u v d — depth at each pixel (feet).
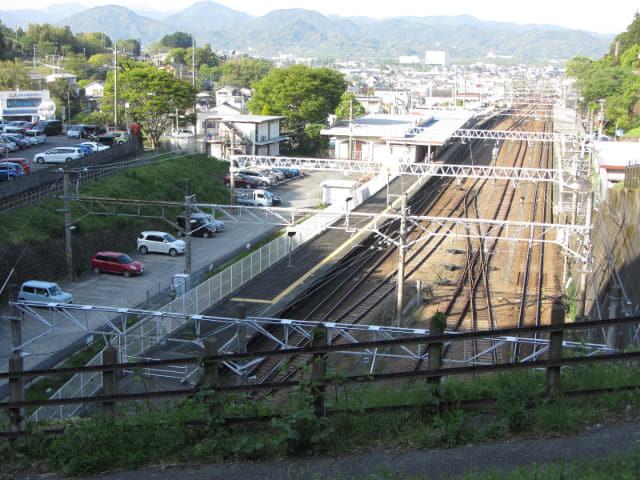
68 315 70.69
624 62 369.50
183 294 99.09
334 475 19.85
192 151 209.05
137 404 27.55
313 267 122.01
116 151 173.06
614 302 61.82
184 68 603.26
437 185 203.21
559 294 112.57
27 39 539.29
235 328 89.20
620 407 22.22
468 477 18.38
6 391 70.08
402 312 101.45
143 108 215.31
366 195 178.70
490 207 179.42
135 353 76.89
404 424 22.39
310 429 21.79
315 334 22.34
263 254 118.42
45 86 298.76
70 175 141.79
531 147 276.62
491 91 599.98
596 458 18.93
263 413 24.02
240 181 199.00
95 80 447.42
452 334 21.48
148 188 159.02
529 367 21.54
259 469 20.98
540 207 180.86
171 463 22.21
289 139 263.08
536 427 21.20
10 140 188.44
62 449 23.22
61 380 73.72
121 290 110.22
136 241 140.46
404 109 374.63
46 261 113.19
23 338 86.53
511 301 108.68
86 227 126.52
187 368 73.36
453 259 133.59
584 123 281.95
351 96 322.34
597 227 122.21
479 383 24.75
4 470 23.22
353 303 106.32
